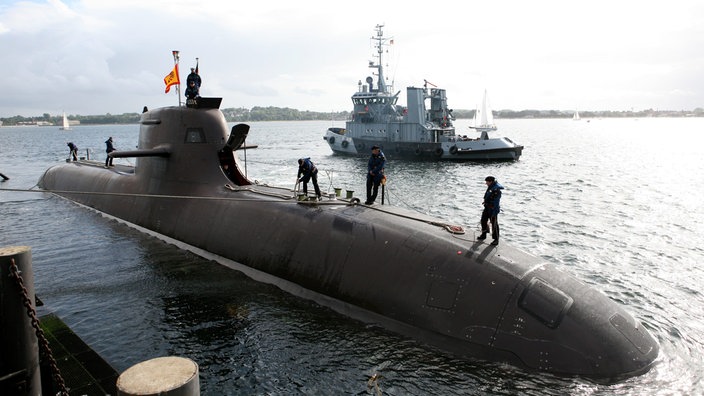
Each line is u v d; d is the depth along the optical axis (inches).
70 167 1289.4
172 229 791.7
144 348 493.4
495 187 510.0
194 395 182.5
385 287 519.2
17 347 266.7
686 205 1358.3
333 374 442.9
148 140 850.1
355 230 574.2
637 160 2711.6
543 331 434.9
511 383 419.8
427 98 2471.7
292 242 615.5
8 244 841.5
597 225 1114.7
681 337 536.7
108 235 864.9
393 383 427.2
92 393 370.6
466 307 467.2
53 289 639.8
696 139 5265.8
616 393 402.3
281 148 3688.5
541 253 893.2
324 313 553.6
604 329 434.3
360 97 2635.3
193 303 589.3
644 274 770.8
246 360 468.4
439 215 1214.9
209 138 788.0
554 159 2733.8
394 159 2447.1
